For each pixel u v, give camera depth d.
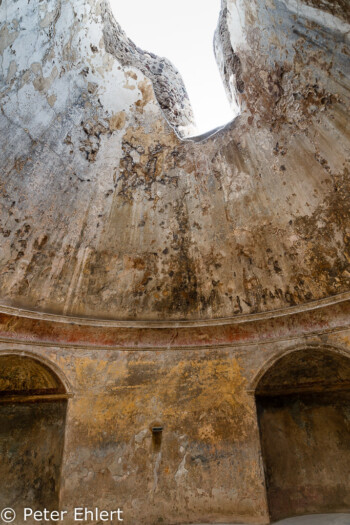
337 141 4.83
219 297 6.23
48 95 4.82
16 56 4.24
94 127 5.46
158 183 6.05
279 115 5.22
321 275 5.45
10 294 5.24
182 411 5.75
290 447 5.88
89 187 5.69
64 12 4.52
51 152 5.16
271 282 5.92
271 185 5.66
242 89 5.48
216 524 5.02
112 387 5.74
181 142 5.90
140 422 5.64
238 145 5.73
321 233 5.39
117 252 6.09
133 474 5.31
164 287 6.33
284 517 5.27
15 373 5.63
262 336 5.88
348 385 5.81
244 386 5.69
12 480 5.43
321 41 4.32
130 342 6.09
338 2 3.81
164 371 6.00
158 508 5.16
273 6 4.44
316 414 6.08
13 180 4.91
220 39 5.71
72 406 5.41
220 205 6.05
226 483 5.23
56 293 5.69
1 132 4.55
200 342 6.16
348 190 4.98
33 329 5.42
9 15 3.91
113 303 6.11
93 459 5.23
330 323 5.36
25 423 5.78
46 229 5.45
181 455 5.48
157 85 6.02
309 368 5.91
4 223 5.00
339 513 5.32
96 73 5.22
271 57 4.93
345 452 5.76
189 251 6.27
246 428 5.46
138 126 5.73
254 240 5.99
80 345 5.78
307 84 4.75
